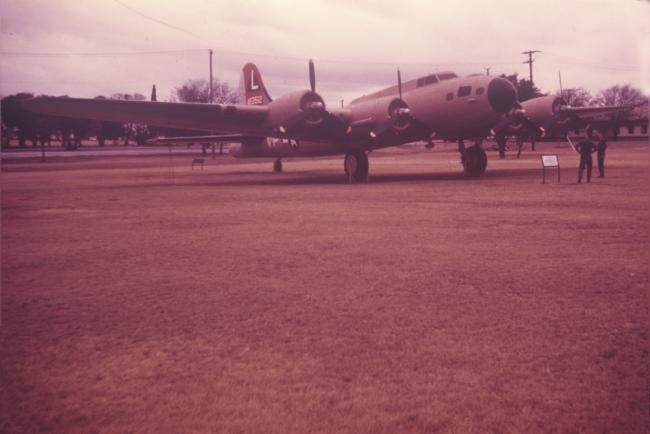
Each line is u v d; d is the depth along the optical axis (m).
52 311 5.41
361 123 20.78
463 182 19.98
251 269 7.07
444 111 20.16
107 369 4.01
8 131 62.31
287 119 19.84
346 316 5.10
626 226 9.91
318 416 3.29
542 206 12.80
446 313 5.12
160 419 3.29
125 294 5.99
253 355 4.22
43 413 3.38
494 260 7.30
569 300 5.45
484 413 3.29
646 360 3.95
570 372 3.80
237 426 3.20
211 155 69.62
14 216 12.70
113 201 15.91
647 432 3.02
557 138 68.19
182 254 8.12
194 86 65.19
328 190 18.14
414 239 8.96
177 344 4.48
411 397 3.50
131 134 94.19
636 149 49.75
